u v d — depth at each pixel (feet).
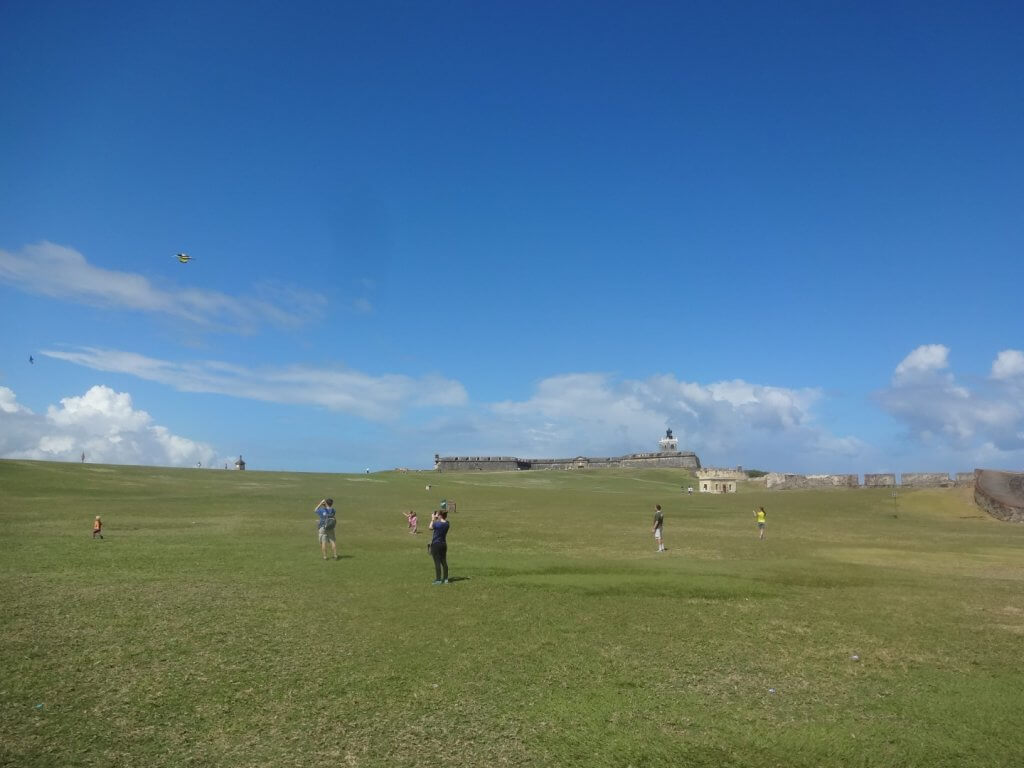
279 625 48.08
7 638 42.70
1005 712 34.83
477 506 192.44
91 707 31.99
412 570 73.82
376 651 42.27
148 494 190.08
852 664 42.63
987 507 184.24
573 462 474.49
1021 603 64.34
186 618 49.34
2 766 25.67
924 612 58.59
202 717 31.32
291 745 28.76
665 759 28.94
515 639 45.78
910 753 30.09
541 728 31.42
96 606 52.37
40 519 121.08
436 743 29.45
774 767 28.60
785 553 102.12
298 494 207.92
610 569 77.46
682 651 44.27
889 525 161.68
